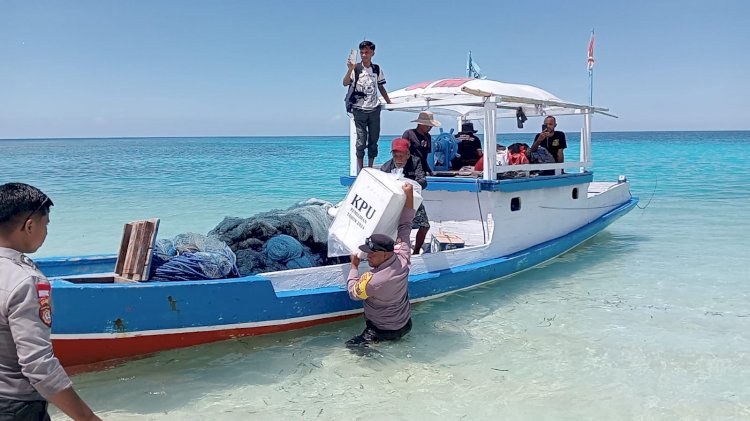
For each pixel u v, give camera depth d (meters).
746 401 4.97
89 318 4.97
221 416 4.72
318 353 5.99
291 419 4.68
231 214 17.14
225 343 5.84
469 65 10.70
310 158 54.34
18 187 2.84
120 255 5.52
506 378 5.45
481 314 7.25
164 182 28.20
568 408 4.87
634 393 5.14
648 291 8.29
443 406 4.91
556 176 9.65
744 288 8.42
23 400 2.75
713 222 14.71
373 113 9.02
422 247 7.86
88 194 22.64
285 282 6.04
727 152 55.84
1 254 2.75
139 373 5.46
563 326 6.83
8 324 2.65
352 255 6.18
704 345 6.23
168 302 5.27
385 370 5.62
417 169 7.48
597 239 12.50
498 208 8.45
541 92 9.72
